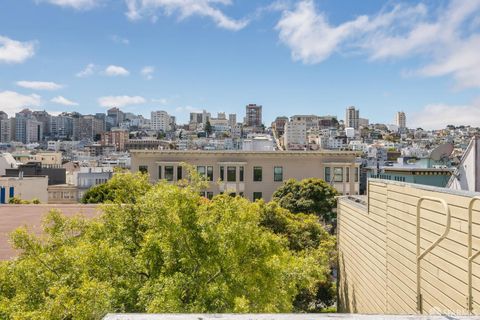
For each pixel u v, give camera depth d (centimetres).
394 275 945
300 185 3756
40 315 667
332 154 4169
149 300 845
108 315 253
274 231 2145
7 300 734
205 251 945
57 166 8762
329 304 1969
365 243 1214
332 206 3697
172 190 964
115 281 900
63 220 1070
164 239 934
